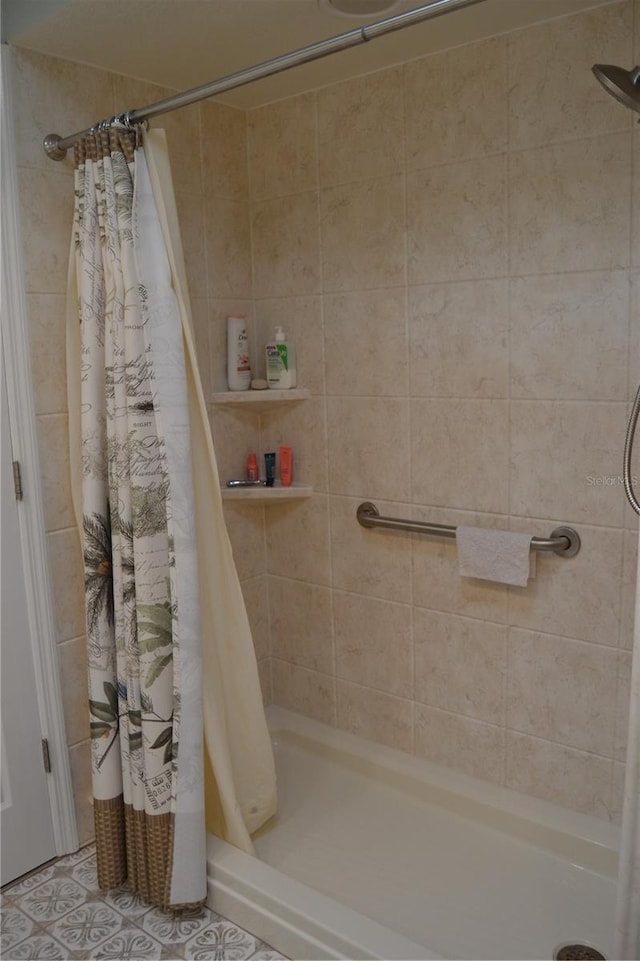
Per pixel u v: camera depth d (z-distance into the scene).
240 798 2.15
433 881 2.03
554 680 2.11
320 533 2.56
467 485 2.19
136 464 1.79
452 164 2.08
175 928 1.89
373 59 2.10
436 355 2.19
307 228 2.42
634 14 1.74
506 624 2.18
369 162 2.24
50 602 2.06
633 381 1.86
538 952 1.79
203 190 2.41
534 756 2.19
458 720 2.33
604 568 1.97
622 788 2.03
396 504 2.36
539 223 1.95
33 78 1.94
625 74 1.39
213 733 1.96
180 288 1.81
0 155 1.87
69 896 2.01
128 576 1.85
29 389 1.97
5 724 2.01
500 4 1.78
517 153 1.96
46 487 2.03
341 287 2.37
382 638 2.46
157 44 1.95
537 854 2.10
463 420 2.17
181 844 1.86
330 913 1.76
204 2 1.74
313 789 2.46
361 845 2.18
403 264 2.22
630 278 1.83
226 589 2.04
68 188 2.02
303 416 2.53
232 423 2.57
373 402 2.35
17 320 1.93
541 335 1.99
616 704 2.01
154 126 2.25
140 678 1.86
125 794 1.95
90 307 1.85
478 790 2.26
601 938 1.82
